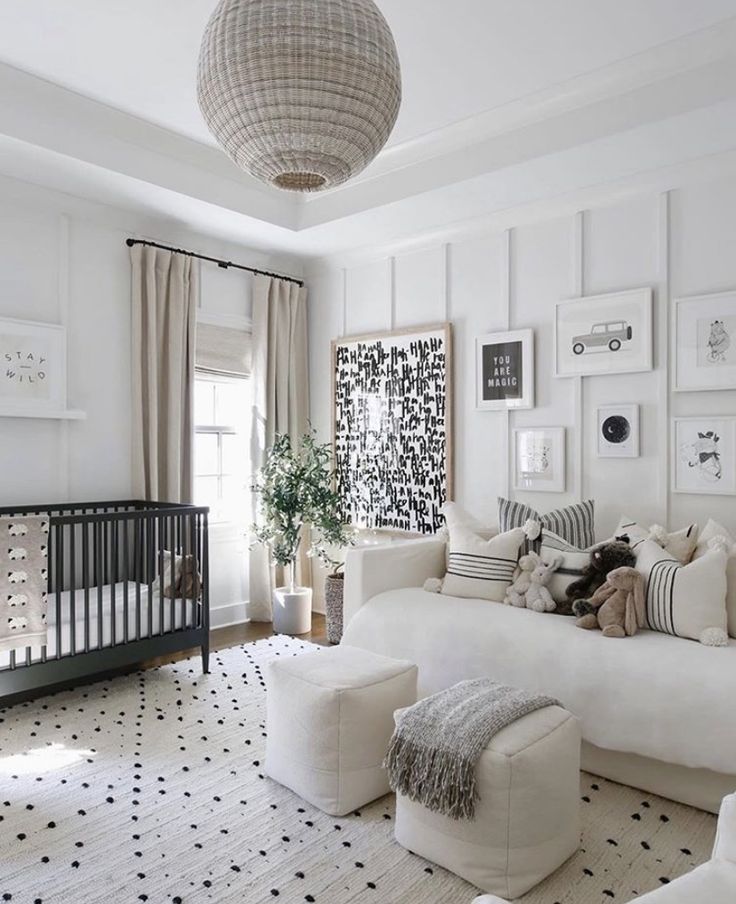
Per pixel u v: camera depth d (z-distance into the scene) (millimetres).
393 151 3863
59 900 1923
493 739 2025
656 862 2125
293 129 1630
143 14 2682
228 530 4977
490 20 2697
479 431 4434
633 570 2930
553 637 2875
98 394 4207
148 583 3625
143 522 4258
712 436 3484
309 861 2115
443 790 1998
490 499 4383
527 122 3494
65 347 3943
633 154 3420
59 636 3209
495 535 3893
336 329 5258
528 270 4203
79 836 2238
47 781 2602
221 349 4863
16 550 3041
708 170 3504
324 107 1601
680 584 2777
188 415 4566
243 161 1799
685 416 3592
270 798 2490
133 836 2240
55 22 2732
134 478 4320
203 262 4758
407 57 2941
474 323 4457
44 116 3326
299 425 5379
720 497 3479
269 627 4902
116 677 3775
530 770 1965
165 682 3701
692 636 2711
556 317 4047
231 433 5098
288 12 1546
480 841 1984
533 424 4188
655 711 2488
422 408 4684
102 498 4223
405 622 3332
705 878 1359
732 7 2621
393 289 4898
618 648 2693
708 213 3523
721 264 3484
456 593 3537
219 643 4480
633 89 3154
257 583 5031
